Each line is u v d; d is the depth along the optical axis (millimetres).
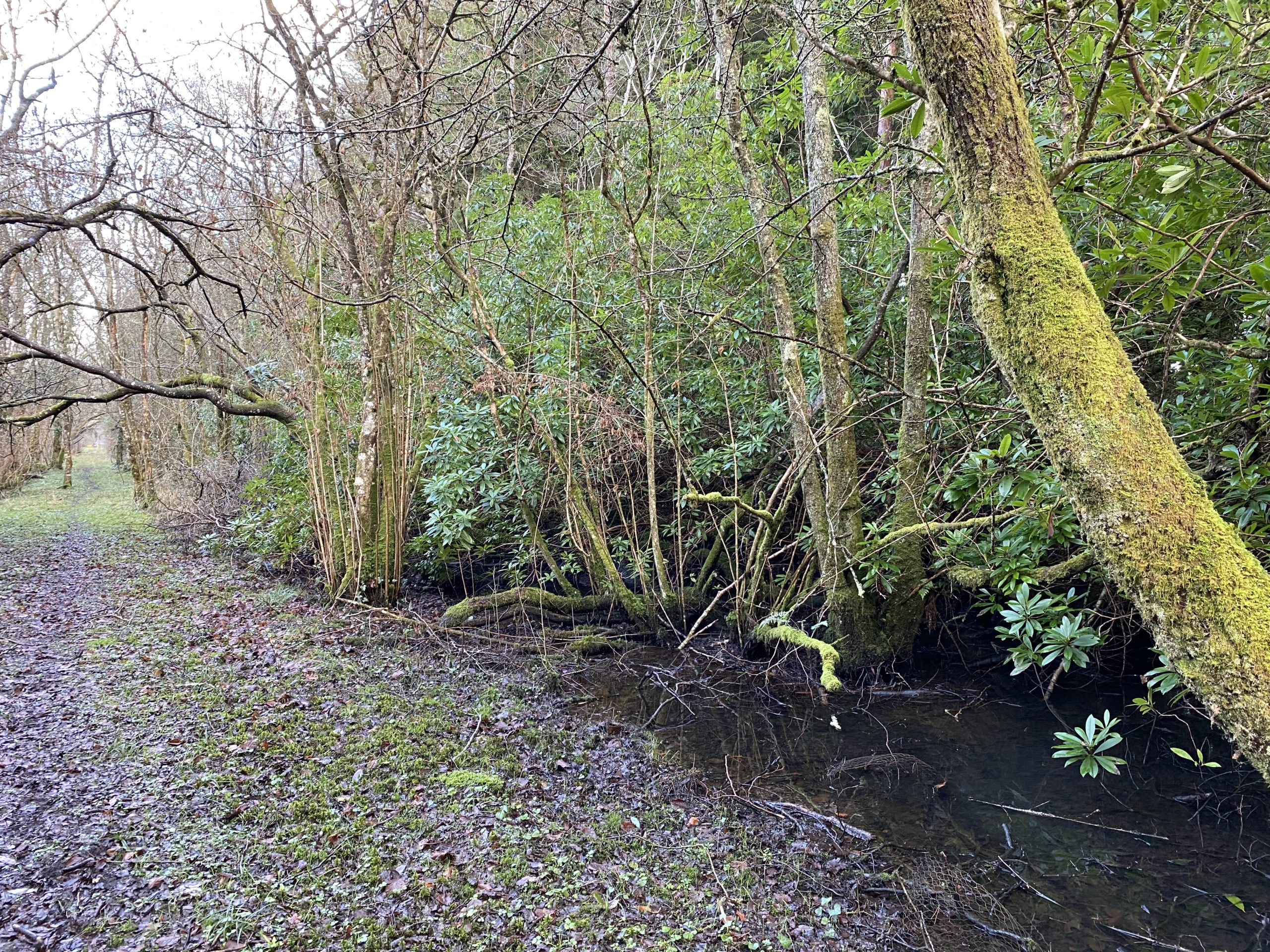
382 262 8109
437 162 7504
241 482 14109
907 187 6250
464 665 6895
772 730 5805
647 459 7703
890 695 6266
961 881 3816
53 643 6824
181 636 7059
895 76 2289
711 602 7777
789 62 7531
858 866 3951
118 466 30188
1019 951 3309
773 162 8133
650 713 6172
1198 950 3289
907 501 6246
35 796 4055
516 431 8648
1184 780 4641
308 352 8844
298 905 3273
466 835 3928
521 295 9117
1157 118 1998
